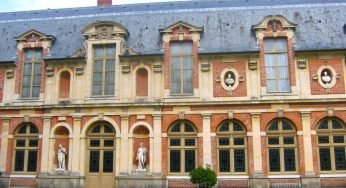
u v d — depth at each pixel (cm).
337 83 2600
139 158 2622
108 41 2822
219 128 2659
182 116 2655
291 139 2595
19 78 2880
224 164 2611
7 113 2833
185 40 2786
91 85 2791
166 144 2650
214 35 2864
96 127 2756
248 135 2598
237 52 2677
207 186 2344
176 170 2633
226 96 2653
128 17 3134
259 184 2516
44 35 2927
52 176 2664
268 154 2588
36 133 2802
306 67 2639
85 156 2708
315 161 2522
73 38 3031
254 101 2612
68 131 2747
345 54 2628
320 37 2766
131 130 2678
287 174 2545
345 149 2550
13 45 3067
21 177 2736
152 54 2734
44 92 2812
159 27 2992
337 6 2961
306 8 2981
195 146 2648
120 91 2738
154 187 2577
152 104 2675
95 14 3234
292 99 2591
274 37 2722
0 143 2800
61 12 3331
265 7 3036
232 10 3042
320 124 2597
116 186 2614
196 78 2702
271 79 2675
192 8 3139
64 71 2831
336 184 2494
